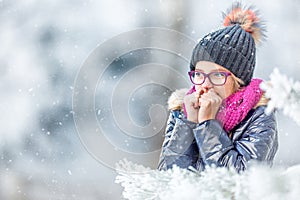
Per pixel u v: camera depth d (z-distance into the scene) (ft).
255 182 2.88
